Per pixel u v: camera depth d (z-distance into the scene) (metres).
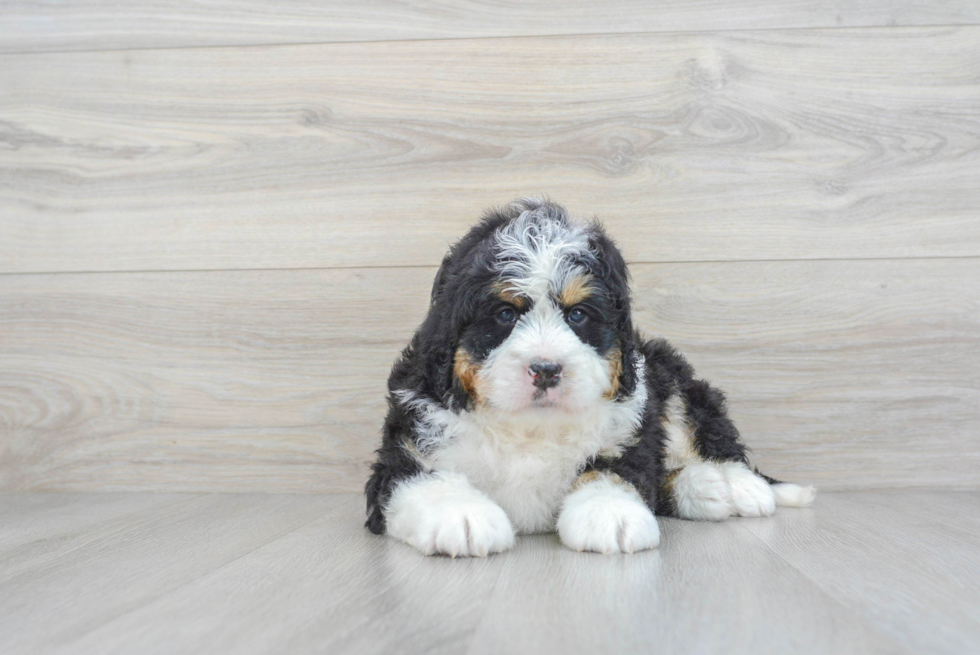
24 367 2.64
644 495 1.79
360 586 1.39
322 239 2.59
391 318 2.57
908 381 2.49
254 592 1.37
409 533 1.69
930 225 2.49
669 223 2.53
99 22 2.65
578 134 2.54
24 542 1.82
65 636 1.15
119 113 2.65
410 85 2.57
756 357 2.51
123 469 2.61
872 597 1.29
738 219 2.52
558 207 2.01
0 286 2.63
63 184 2.65
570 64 2.54
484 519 1.61
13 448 2.64
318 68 2.60
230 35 2.61
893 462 2.49
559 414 1.68
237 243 2.60
